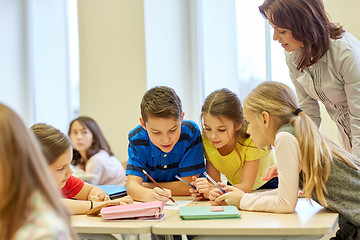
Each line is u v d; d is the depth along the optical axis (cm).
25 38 386
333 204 141
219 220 133
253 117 153
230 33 318
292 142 141
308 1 172
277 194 145
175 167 199
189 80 326
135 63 307
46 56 383
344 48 177
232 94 185
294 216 136
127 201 157
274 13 173
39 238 73
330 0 249
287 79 298
